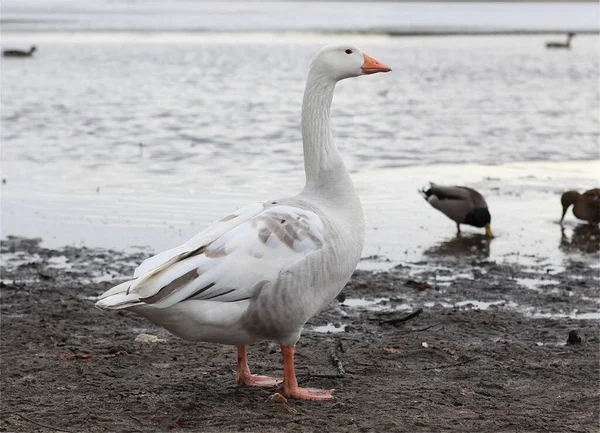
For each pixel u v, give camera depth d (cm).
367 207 1589
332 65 724
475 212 1412
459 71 4338
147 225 1412
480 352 813
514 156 2133
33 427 609
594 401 679
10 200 1595
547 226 1490
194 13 13875
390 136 2408
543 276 1152
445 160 2077
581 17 13188
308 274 637
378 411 649
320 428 608
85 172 1883
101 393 690
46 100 3125
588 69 4469
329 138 721
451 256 1267
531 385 723
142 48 5794
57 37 7050
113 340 851
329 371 760
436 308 991
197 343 843
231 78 3950
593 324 924
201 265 614
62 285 1069
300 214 652
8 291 1036
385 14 13750
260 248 627
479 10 16662
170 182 1772
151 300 600
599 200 1474
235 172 1884
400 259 1242
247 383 713
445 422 624
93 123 2608
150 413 641
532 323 927
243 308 625
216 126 2562
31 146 2214
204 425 615
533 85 3709
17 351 805
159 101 3131
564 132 2477
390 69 729
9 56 4975
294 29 8481
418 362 788
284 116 2770
